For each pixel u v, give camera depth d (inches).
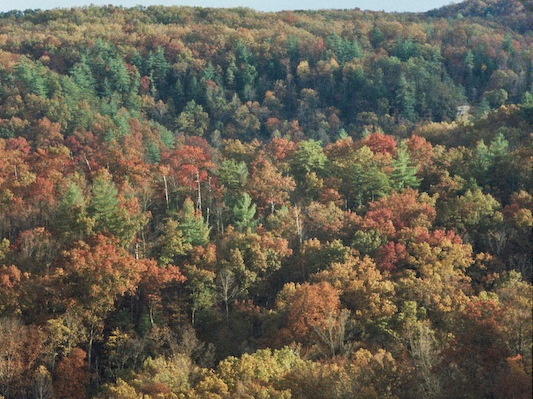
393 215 3563.0
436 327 2495.1
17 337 2603.3
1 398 2416.3
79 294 2871.6
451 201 3622.0
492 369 1701.5
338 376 1850.4
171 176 4045.3
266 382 2034.9
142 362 2731.3
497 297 2399.1
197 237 3358.8
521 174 3934.5
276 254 3245.6
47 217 3516.2
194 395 2023.9
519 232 3398.1
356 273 2979.8
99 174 3897.6
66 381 2603.3
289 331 2657.5
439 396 1665.8
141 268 2960.1
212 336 2938.0
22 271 3041.3
